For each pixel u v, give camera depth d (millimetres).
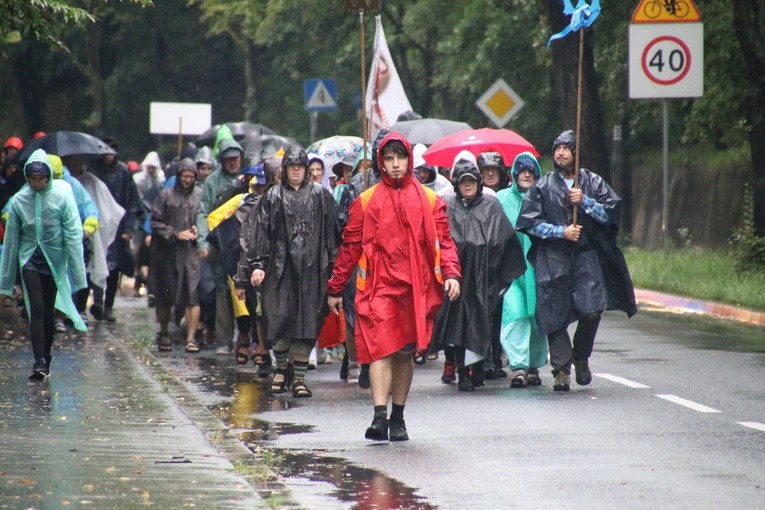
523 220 29438
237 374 33406
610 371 32469
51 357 34625
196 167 41719
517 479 19844
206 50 131500
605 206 29250
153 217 38969
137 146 132000
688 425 24516
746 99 51656
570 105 70312
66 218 30703
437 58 97938
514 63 85312
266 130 62094
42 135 45219
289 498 18219
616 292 29969
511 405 27297
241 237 30531
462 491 19031
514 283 30328
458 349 29594
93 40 127750
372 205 22891
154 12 128375
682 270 56938
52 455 21078
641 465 20812
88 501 17766
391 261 22812
